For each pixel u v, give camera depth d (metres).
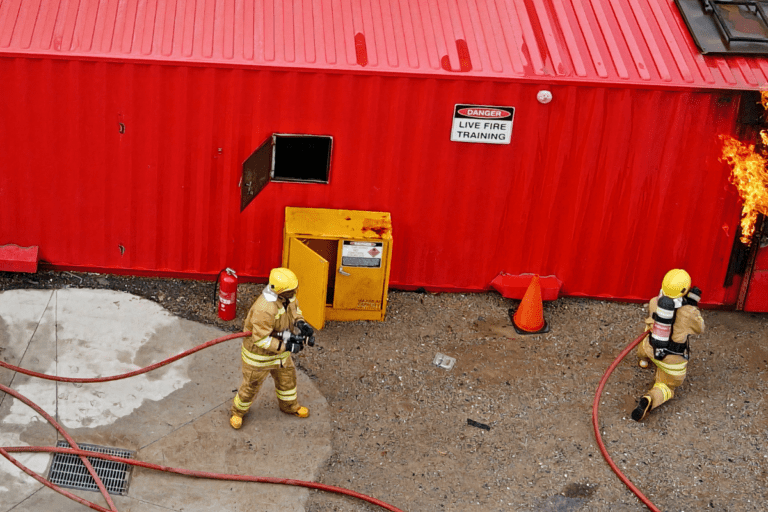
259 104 9.28
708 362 9.47
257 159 9.54
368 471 7.83
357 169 9.66
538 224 9.98
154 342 9.09
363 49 9.32
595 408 8.52
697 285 10.26
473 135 9.48
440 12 9.74
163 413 8.19
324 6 9.66
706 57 9.62
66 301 9.52
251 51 9.18
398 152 9.56
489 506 7.56
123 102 9.22
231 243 9.97
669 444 8.34
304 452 7.96
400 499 7.56
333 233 9.38
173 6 9.45
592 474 7.95
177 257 9.99
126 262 10.00
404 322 9.82
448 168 9.65
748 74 9.51
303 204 9.81
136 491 7.38
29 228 9.76
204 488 7.47
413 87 9.27
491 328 9.85
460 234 10.01
